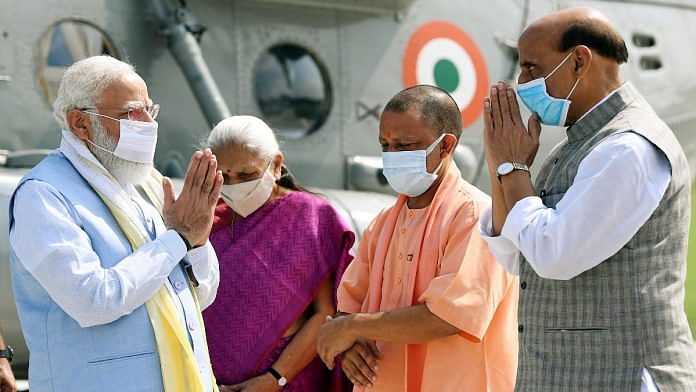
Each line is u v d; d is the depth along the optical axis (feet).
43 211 12.45
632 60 37.40
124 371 12.56
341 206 26.13
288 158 28.89
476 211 14.96
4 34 24.94
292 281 17.38
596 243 11.81
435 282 14.66
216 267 14.57
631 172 11.75
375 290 15.79
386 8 31.12
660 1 39.42
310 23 29.86
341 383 18.06
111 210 13.14
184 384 12.84
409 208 16.03
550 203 12.84
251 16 28.81
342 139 30.09
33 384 12.80
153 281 12.64
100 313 12.19
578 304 12.28
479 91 32.96
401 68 31.42
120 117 13.20
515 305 15.58
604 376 12.09
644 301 11.95
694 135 38.81
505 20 34.04
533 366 12.71
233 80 28.27
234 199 17.58
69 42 25.82
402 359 15.40
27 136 25.03
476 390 14.83
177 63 26.81
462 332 14.64
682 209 12.33
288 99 29.30
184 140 27.35
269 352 17.19
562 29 12.96
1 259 21.26
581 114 13.14
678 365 11.96
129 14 26.76
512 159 12.98
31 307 12.92
